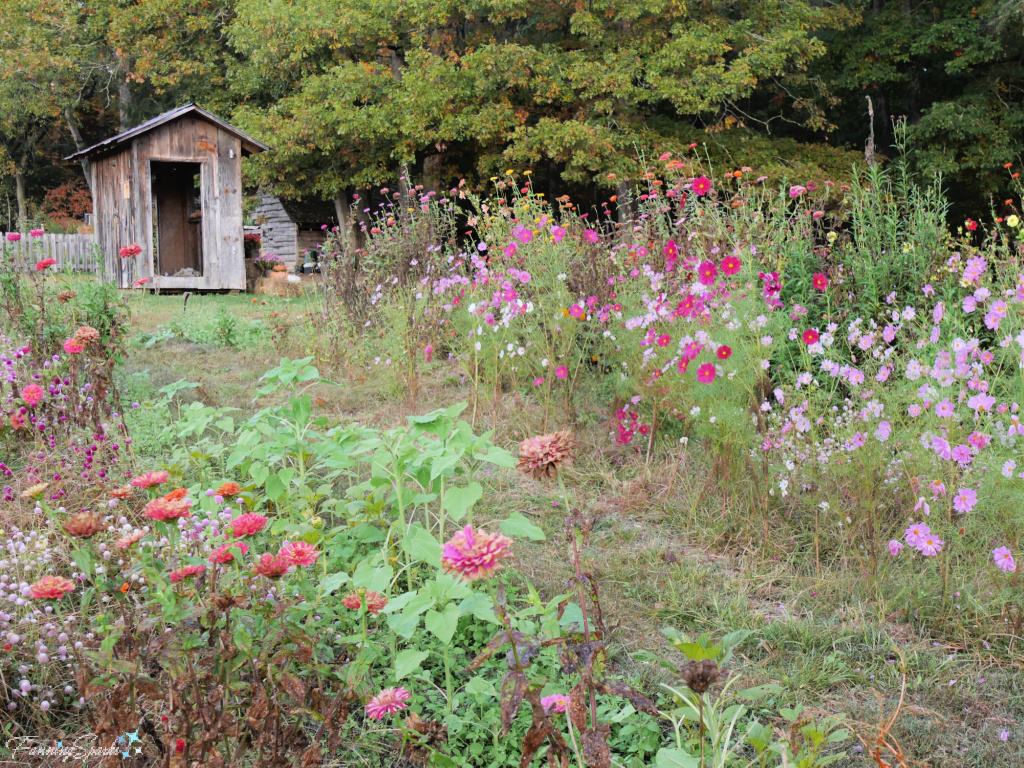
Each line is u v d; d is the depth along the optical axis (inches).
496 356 206.7
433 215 319.6
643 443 183.9
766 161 645.9
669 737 90.5
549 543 143.1
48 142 1427.2
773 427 155.1
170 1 831.7
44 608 100.0
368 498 127.2
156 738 73.7
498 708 93.4
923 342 142.3
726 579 131.1
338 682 82.1
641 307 193.3
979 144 692.1
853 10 751.1
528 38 737.0
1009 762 88.0
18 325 203.2
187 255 730.8
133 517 121.3
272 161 697.0
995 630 113.0
